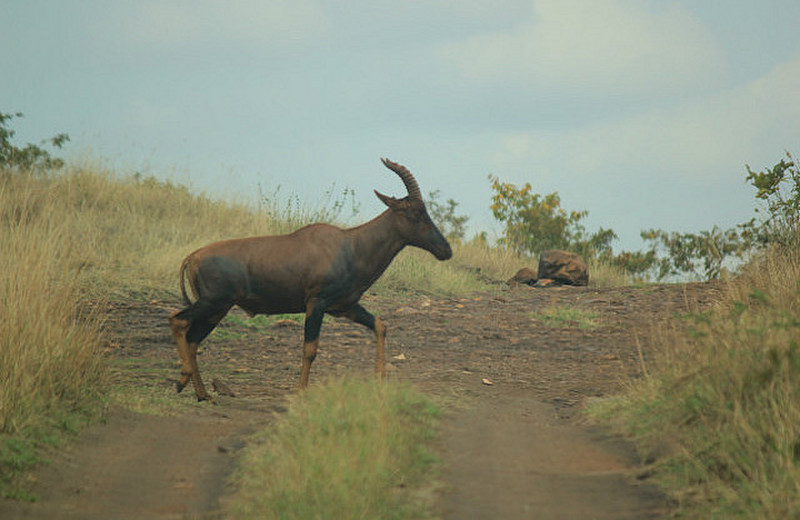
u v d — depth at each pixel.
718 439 19.19
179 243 57.06
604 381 31.38
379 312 48.03
